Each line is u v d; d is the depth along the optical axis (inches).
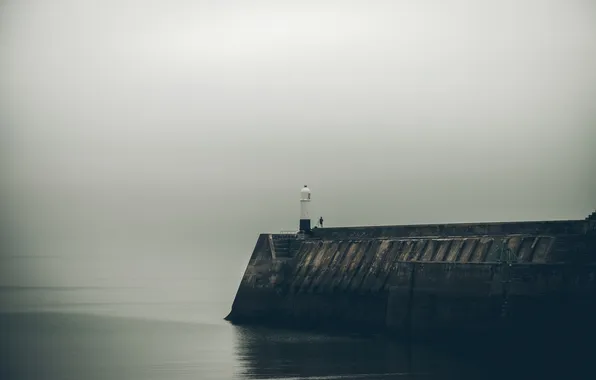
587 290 1911.9
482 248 2228.1
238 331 2844.5
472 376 1948.8
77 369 2247.8
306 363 2185.0
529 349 2000.5
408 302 2333.9
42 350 2568.9
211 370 2160.4
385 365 2110.0
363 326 2586.1
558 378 1899.6
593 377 1881.2
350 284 2662.4
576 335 1921.8
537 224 2203.5
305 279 2849.4
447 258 2327.8
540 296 1994.3
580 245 1982.0
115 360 2358.5
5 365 2311.8
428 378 1959.9
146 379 2087.8
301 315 2827.3
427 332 2267.5
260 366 2176.4
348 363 2153.1
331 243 2854.3
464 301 2167.8
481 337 2112.5
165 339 2736.2
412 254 2477.9
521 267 2043.6
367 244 2706.7
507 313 2055.9
